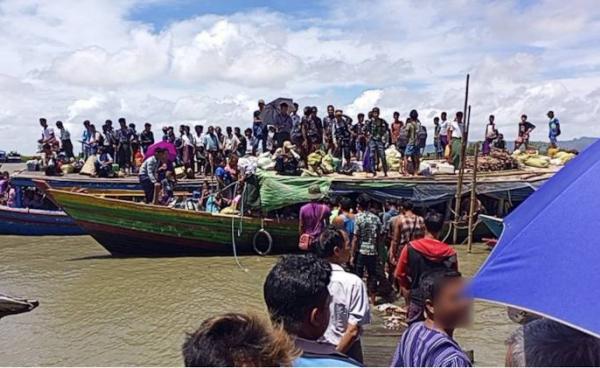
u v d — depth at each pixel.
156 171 19.66
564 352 2.95
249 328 2.53
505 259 2.93
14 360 9.82
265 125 24.92
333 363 3.29
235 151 26.61
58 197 18.31
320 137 23.73
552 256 2.79
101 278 16.08
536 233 2.92
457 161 25.00
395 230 12.21
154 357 9.99
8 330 11.46
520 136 28.80
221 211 20.28
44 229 23.83
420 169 23.94
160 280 15.82
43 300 13.74
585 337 2.96
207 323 2.57
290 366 2.60
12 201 25.38
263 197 19.39
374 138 23.19
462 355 3.60
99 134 26.77
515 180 22.61
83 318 12.30
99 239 18.83
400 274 7.32
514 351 3.15
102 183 24.88
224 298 13.95
